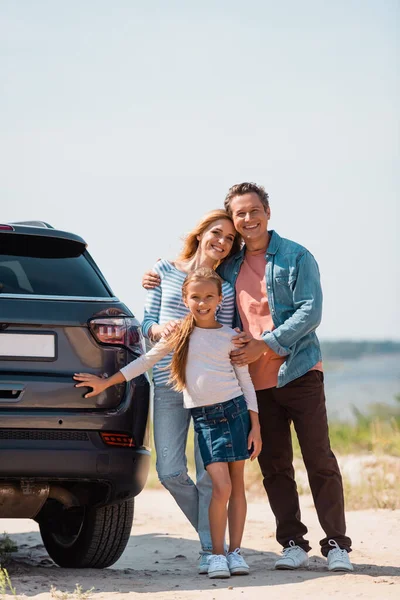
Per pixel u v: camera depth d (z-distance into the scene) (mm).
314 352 6621
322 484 6574
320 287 6559
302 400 6574
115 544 6742
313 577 6273
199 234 6832
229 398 6336
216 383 6312
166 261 6922
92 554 6785
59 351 5934
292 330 6387
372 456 13758
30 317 5871
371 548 7832
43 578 6246
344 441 15781
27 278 6043
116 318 6152
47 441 5824
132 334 6227
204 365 6320
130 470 6070
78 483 6219
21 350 5840
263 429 6742
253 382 6695
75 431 5895
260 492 12281
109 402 6039
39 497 6070
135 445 6129
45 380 5848
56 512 7133
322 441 6566
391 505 10656
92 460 5918
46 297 5977
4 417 5719
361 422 16922
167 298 6754
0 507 6039
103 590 5902
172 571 7031
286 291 6531
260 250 6734
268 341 6387
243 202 6605
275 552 7785
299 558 6676
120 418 6039
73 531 7086
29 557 7688
